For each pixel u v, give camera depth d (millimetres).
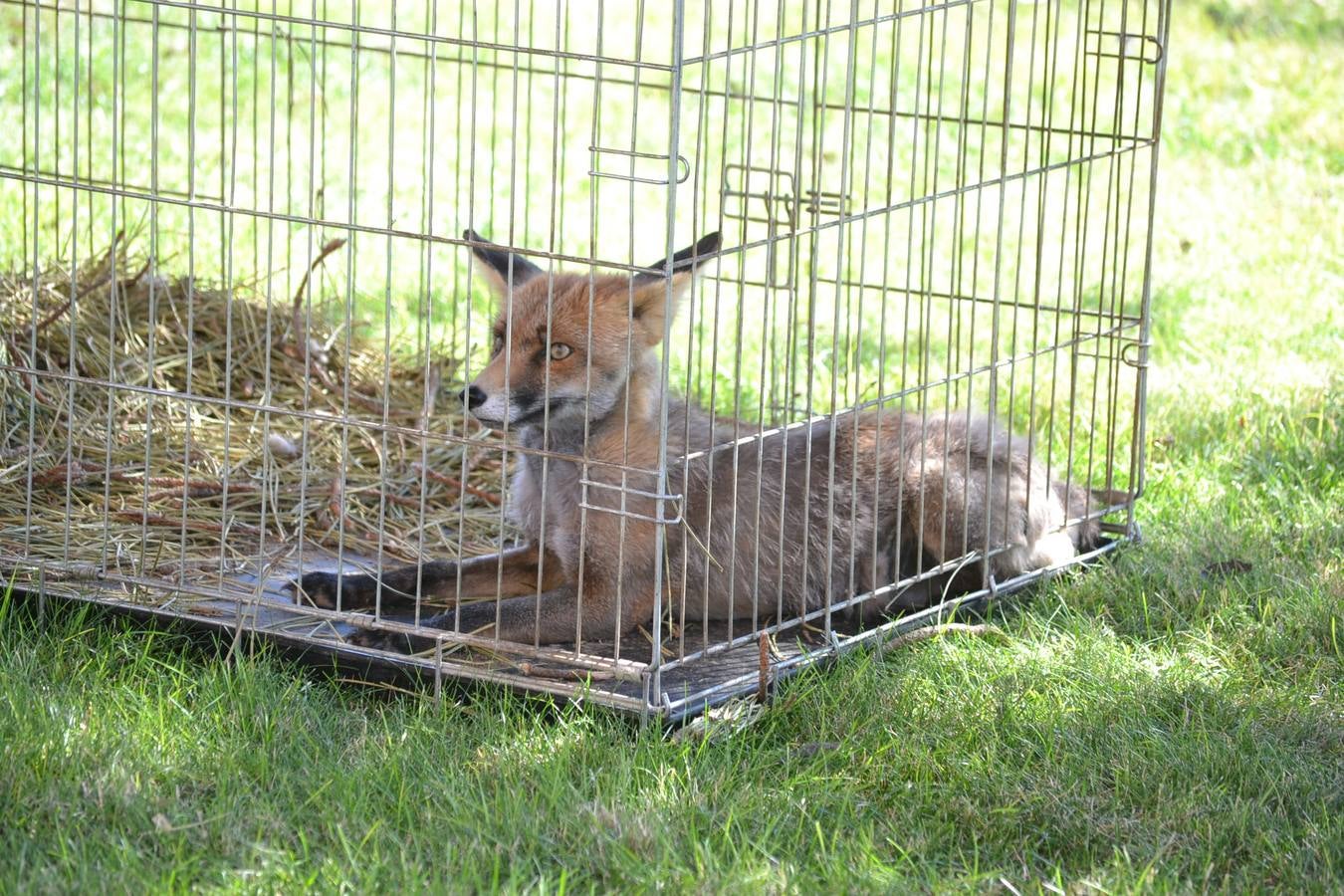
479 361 7129
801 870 3611
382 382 6746
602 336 4770
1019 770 4141
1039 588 5453
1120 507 5828
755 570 4797
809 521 5211
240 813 3723
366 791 3846
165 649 4688
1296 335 7941
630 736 4254
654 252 8938
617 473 4828
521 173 10070
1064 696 4547
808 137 11016
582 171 10258
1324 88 12430
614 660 4285
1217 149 11188
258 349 6703
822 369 7484
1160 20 5621
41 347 6105
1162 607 5285
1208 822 3854
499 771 3982
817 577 5246
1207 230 9672
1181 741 4277
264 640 4598
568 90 11781
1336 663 4789
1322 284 8711
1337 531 5773
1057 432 6875
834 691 4539
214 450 5965
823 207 8609
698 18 13695
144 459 5535
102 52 11195
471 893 3455
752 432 5191
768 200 4984
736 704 4387
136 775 3818
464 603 5195
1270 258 9148
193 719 4137
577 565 4934
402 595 5000
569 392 4750
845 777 4094
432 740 4145
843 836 3834
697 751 4141
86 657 4500
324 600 4879
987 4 14000
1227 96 12297
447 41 4133
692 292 4168
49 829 3588
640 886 3500
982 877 3611
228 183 9211
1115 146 5574
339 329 6977
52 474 5469
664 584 5008
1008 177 5070
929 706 4480
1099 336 5699
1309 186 10492
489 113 11148
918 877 3613
